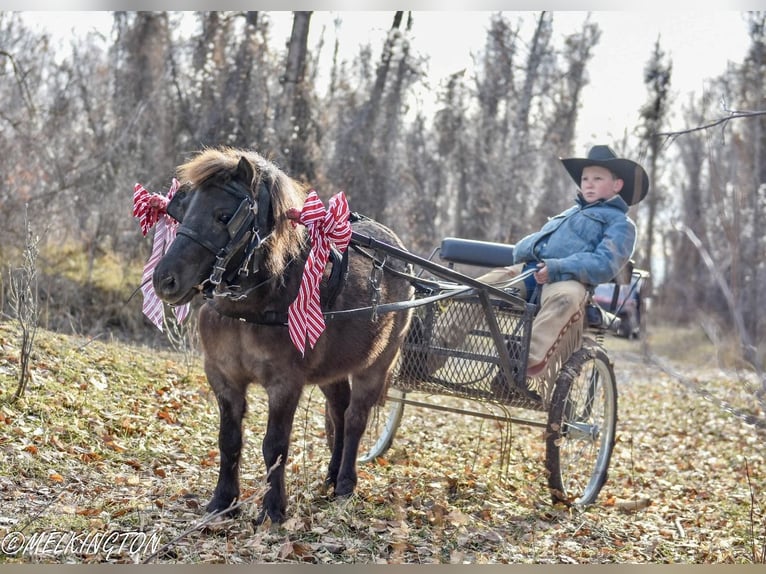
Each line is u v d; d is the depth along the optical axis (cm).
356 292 467
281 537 419
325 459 595
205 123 1216
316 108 1314
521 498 566
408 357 576
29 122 1126
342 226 405
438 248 671
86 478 475
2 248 1020
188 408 662
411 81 1423
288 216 405
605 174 620
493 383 560
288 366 418
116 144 1145
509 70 1858
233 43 1285
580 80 1984
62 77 1323
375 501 507
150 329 1055
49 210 1095
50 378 621
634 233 593
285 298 412
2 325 713
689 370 1412
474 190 1608
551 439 550
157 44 1358
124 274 1088
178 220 394
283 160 1208
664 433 928
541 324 553
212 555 386
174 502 456
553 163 1808
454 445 733
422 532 466
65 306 1000
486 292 505
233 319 411
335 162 1308
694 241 289
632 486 668
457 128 1617
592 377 603
